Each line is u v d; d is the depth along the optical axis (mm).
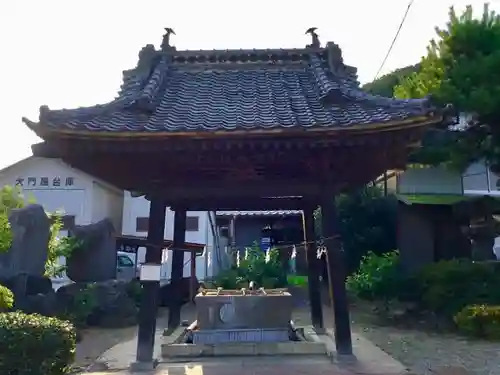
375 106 7992
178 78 9906
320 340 9953
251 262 23062
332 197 8430
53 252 17453
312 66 9992
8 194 17266
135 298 17859
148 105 8164
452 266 15914
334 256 8383
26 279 14641
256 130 7109
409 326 15648
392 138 7344
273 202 11359
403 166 8438
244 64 10227
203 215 28281
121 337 14383
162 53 10289
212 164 8039
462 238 20453
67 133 7137
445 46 15859
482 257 17250
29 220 15500
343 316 8273
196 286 21078
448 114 7090
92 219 25156
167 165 8055
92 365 8594
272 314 9320
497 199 16656
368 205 22734
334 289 8328
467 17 15875
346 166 8180
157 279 8109
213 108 8453
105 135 7180
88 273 19953
